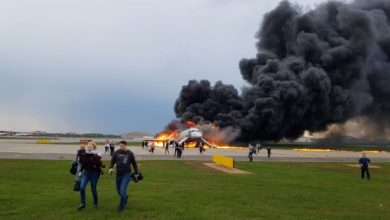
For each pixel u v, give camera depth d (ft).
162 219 41.86
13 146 271.49
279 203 55.67
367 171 103.24
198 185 74.95
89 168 47.14
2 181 73.10
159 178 87.20
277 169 124.06
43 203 49.78
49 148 243.81
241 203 54.34
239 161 160.25
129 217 42.73
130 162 46.91
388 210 52.80
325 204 55.98
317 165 148.15
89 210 46.11
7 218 41.27
